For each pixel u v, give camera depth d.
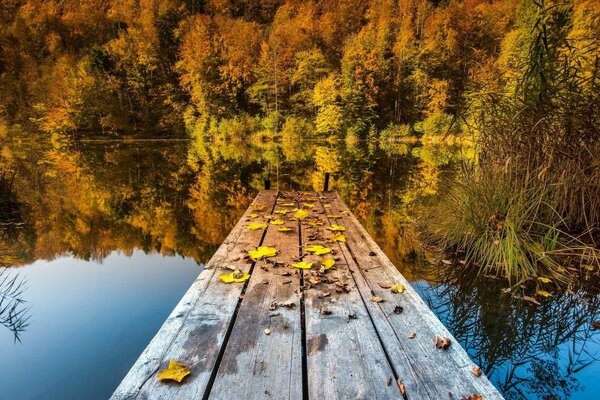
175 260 4.05
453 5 30.34
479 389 1.10
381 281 1.93
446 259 3.48
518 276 2.95
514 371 1.86
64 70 29.67
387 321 1.50
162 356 1.22
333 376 1.15
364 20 37.34
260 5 46.81
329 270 2.07
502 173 3.40
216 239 4.86
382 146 21.86
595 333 2.22
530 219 3.31
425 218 4.62
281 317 1.51
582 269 2.98
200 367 1.17
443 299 2.68
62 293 3.06
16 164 12.16
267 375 1.14
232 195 7.58
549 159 3.28
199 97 29.36
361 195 7.13
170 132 29.62
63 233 5.09
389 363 1.23
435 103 24.67
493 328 2.28
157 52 33.62
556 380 1.77
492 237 3.21
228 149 20.05
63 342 2.27
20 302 2.88
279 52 30.80
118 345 2.25
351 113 25.77
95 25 39.38
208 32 33.78
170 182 9.12
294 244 2.56
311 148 20.78
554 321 2.35
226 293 1.73
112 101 27.97
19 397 1.78
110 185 8.72
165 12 39.28
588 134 3.38
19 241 4.72
